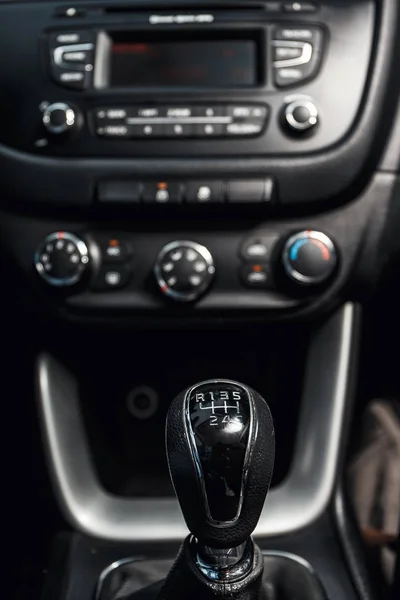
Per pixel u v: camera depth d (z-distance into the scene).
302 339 0.94
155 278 0.87
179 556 0.69
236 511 0.59
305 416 0.95
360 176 0.86
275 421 1.01
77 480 0.95
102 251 0.88
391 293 0.95
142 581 0.85
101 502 0.95
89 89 0.89
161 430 1.05
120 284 0.88
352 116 0.87
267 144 0.86
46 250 0.87
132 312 0.88
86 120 0.88
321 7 0.89
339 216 0.88
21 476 1.05
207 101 0.87
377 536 1.09
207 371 1.02
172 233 0.88
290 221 0.88
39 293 0.89
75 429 0.97
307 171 0.85
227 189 0.85
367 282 0.90
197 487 0.59
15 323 0.93
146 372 1.02
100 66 0.90
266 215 0.87
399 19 0.89
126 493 1.04
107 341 0.94
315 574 0.85
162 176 0.86
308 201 0.86
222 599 0.64
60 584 0.86
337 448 0.94
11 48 0.91
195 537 0.64
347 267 0.88
